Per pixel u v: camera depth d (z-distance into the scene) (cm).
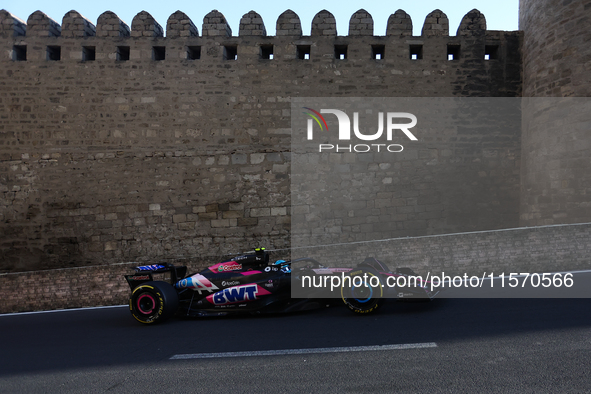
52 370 409
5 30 1301
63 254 1247
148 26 1305
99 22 1303
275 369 361
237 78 1293
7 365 441
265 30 1334
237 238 1252
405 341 420
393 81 1283
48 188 1261
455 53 1337
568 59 1055
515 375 308
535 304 554
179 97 1288
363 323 521
